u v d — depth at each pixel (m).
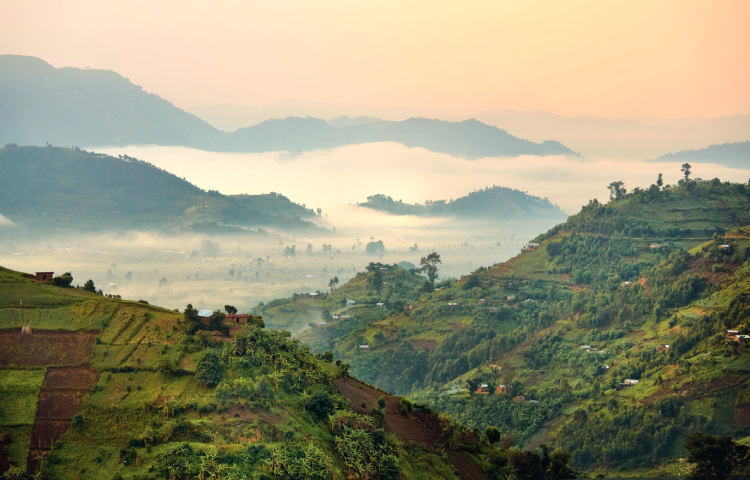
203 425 74.50
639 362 185.38
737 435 139.50
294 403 84.62
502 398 177.12
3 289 100.19
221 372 84.31
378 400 99.56
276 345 95.38
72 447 71.69
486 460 98.25
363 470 77.12
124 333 91.94
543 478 97.62
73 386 81.12
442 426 103.94
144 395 79.62
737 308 186.62
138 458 69.25
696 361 167.38
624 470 137.62
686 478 114.38
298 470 69.94
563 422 162.88
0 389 79.31
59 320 93.94
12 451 71.00
